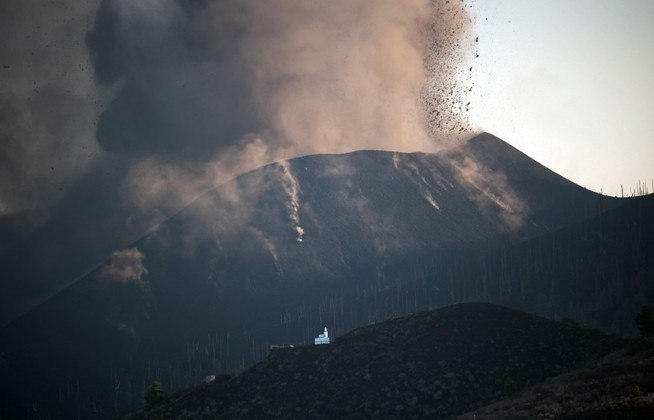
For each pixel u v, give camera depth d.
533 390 170.25
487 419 150.88
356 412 182.75
